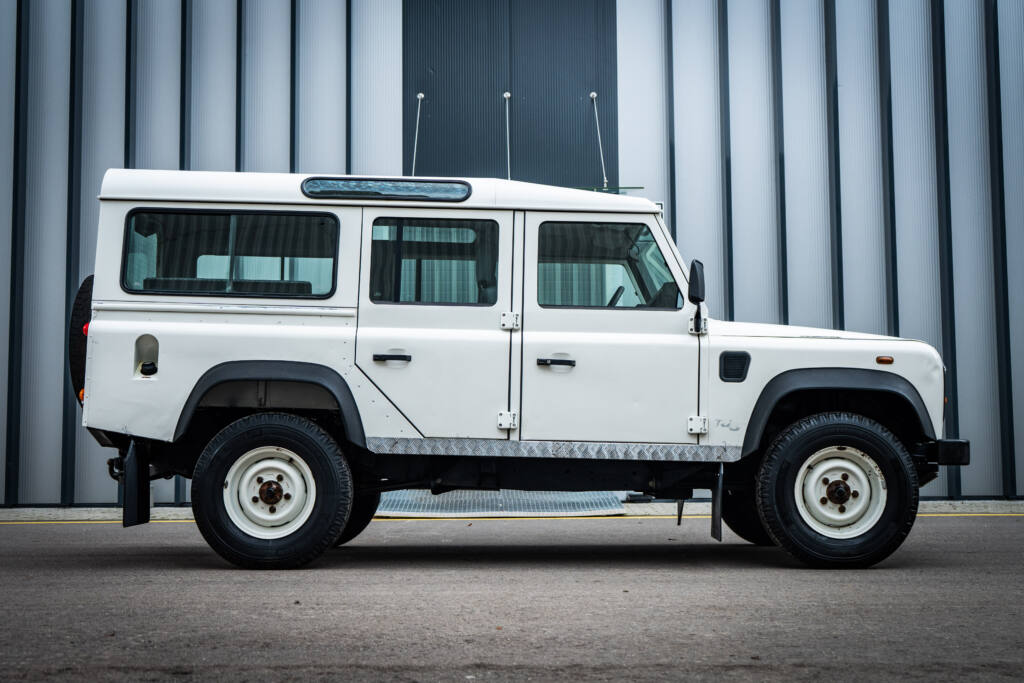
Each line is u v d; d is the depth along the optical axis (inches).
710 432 224.7
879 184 422.0
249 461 220.4
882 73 418.0
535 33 423.8
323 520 217.9
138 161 409.7
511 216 230.2
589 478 232.2
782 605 172.6
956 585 195.8
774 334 229.6
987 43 422.3
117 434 230.2
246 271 227.0
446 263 228.7
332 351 223.8
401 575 211.3
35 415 402.9
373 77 419.2
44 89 407.5
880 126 422.3
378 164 417.4
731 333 230.2
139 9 410.6
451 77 420.8
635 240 231.1
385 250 228.4
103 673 124.6
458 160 418.9
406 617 160.7
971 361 417.7
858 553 220.1
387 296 226.8
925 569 221.0
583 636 146.4
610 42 425.4
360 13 420.2
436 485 234.8
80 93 404.5
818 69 423.8
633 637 145.7
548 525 341.7
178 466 236.4
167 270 226.5
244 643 141.3
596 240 230.7
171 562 237.0
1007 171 420.8
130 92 403.5
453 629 151.3
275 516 219.1
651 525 340.2
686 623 156.3
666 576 210.2
